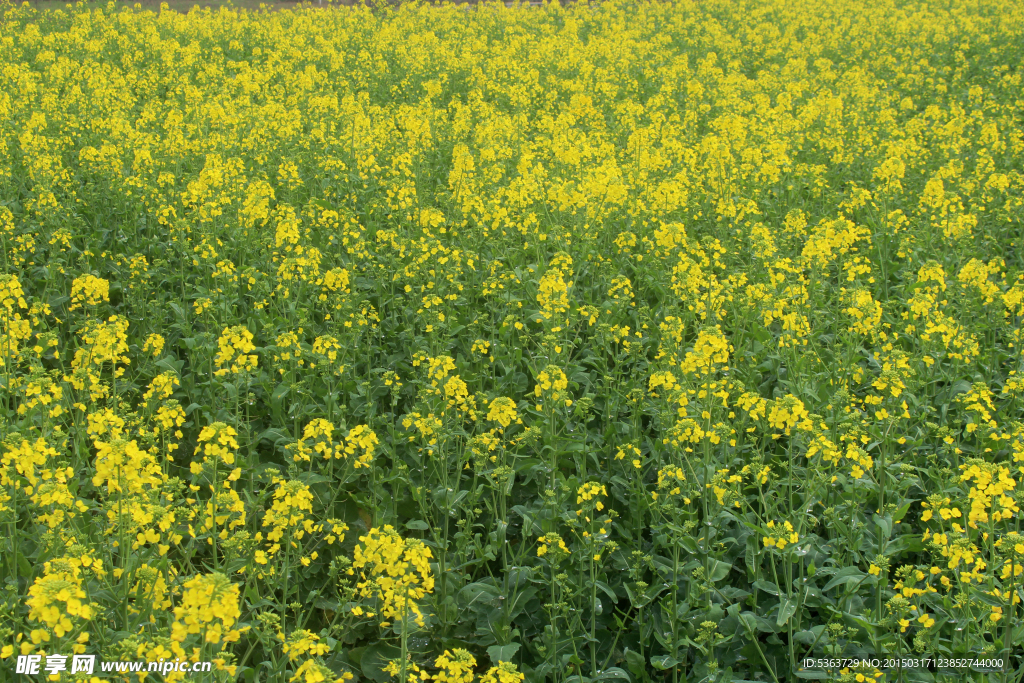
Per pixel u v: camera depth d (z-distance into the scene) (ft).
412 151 39.22
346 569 15.60
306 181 37.32
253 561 14.98
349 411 22.24
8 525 15.60
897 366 20.49
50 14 86.17
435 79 63.87
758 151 37.63
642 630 16.14
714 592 16.42
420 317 24.75
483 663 16.75
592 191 31.71
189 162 38.63
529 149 41.37
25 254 28.96
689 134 48.34
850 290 23.73
